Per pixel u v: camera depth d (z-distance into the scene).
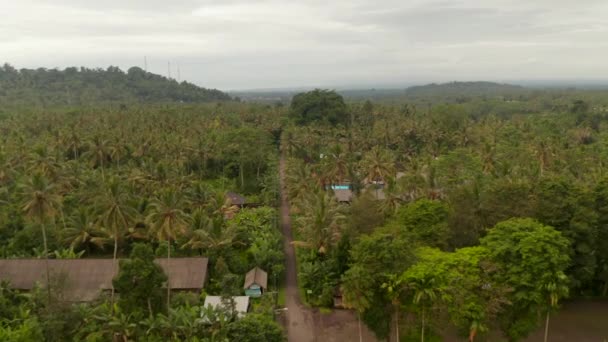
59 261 60.59
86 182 86.69
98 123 147.00
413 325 49.34
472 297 43.31
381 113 187.38
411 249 47.62
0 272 58.97
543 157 99.06
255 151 114.69
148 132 128.88
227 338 45.28
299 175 90.25
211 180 119.44
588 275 55.25
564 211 55.84
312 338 51.84
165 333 46.16
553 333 51.91
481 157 99.44
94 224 70.50
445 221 57.53
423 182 74.50
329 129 160.88
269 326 46.75
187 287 58.62
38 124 144.88
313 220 65.75
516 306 45.81
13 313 50.44
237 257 66.62
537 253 44.34
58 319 45.59
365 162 98.94
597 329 52.69
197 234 67.06
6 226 72.44
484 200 61.22
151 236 70.88
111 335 45.56
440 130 147.50
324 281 59.50
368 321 46.62
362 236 52.53
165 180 85.25
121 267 47.59
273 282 64.44
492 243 47.78
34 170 79.12
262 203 97.25
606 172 82.69
